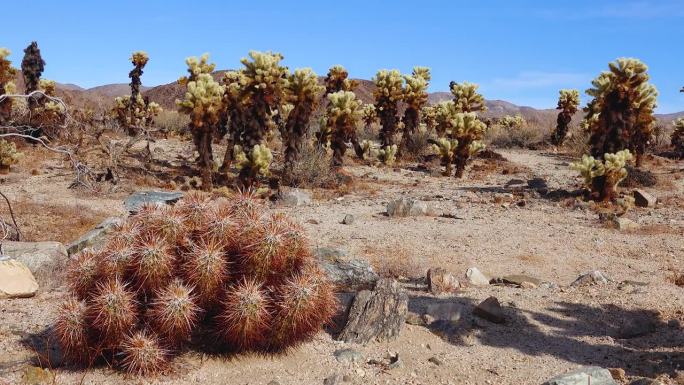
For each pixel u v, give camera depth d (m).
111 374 4.64
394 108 26.34
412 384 4.86
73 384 4.46
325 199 16.70
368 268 7.33
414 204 13.81
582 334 6.16
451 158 22.67
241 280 4.86
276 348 5.09
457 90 30.78
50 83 27.73
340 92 21.52
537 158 31.00
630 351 5.71
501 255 9.99
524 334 6.11
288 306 4.83
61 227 11.19
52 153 21.95
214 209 5.07
